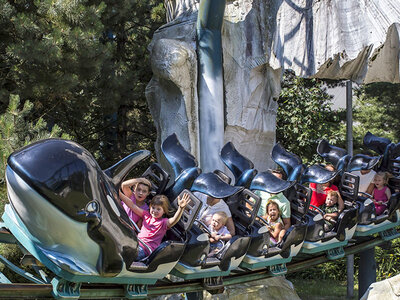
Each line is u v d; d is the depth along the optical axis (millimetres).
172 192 5633
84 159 4398
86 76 11203
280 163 7312
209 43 9500
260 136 10586
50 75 10375
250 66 10195
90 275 4578
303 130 16156
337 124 17562
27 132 8734
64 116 13734
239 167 6605
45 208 4215
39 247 4523
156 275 5094
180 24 10273
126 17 14328
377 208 8289
